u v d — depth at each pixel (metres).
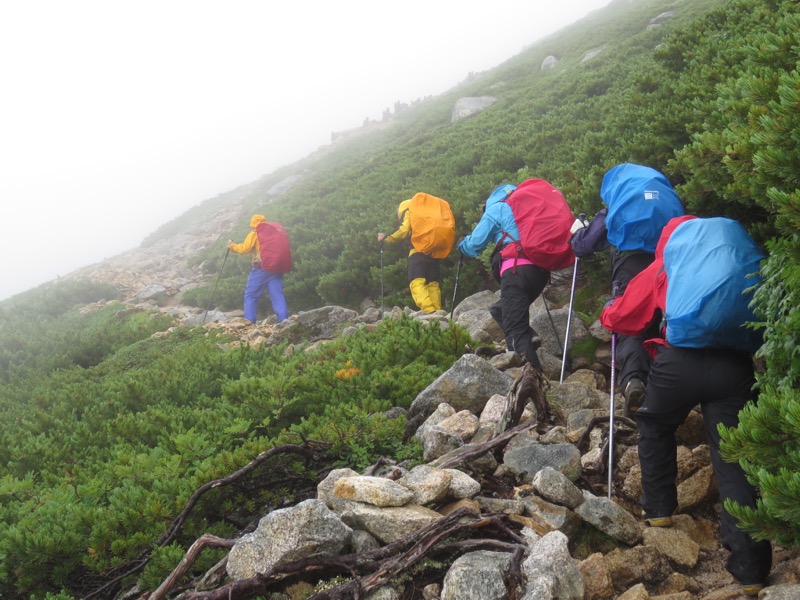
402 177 20.66
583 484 4.53
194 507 4.59
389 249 13.64
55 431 7.20
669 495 3.97
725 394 3.61
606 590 3.51
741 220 5.39
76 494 4.95
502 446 4.89
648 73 11.27
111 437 6.54
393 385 6.36
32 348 14.67
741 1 9.86
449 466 4.54
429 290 10.73
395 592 3.46
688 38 10.84
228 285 16.88
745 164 4.29
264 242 13.10
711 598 3.39
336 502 4.15
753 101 4.64
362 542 3.73
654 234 5.16
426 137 26.66
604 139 10.88
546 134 16.08
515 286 6.84
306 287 15.08
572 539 3.95
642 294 4.12
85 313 18.09
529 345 6.72
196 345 10.55
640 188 5.27
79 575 4.29
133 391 7.88
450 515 3.70
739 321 3.52
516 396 5.15
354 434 5.17
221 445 5.55
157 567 3.94
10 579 4.17
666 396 3.75
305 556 3.59
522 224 6.87
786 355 3.24
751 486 3.40
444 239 10.50
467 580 3.25
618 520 3.89
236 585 3.49
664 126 8.23
